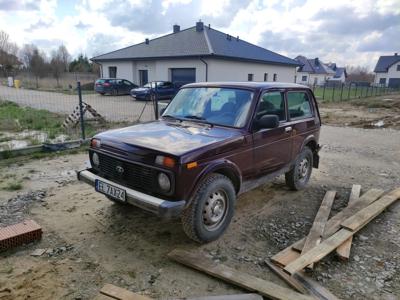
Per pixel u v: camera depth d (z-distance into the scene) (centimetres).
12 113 1297
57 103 1842
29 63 5200
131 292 269
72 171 595
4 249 329
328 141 970
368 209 417
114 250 338
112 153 349
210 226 356
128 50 2844
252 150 389
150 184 316
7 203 445
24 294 268
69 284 283
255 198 491
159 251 338
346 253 325
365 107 2131
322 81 6875
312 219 421
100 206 443
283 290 272
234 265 317
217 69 2256
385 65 7256
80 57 5556
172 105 468
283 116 455
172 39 2664
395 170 655
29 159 671
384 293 279
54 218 405
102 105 1784
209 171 327
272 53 2945
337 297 272
